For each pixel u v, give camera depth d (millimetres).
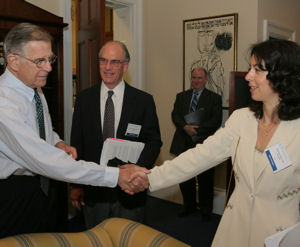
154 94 4324
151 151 2072
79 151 2162
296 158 1254
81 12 3717
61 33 2797
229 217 1433
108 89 2178
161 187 1742
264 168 1310
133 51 4230
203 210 3555
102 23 3238
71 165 1556
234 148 1478
